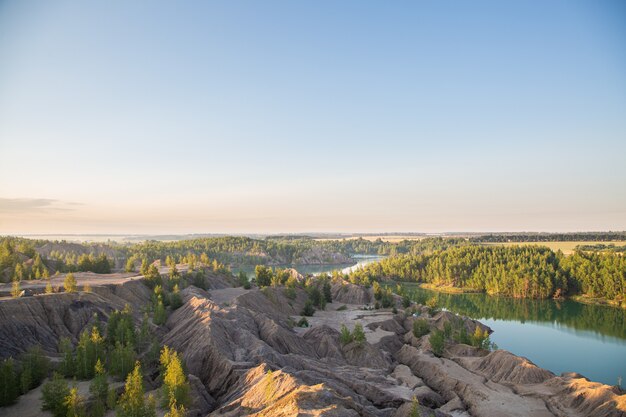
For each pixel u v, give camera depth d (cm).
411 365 9669
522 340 13475
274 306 14462
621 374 10150
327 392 5134
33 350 6838
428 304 16125
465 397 7438
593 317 17262
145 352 8112
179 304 11862
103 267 16550
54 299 9069
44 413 5734
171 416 4875
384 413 6100
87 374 6838
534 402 7038
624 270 19900
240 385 6550
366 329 12575
